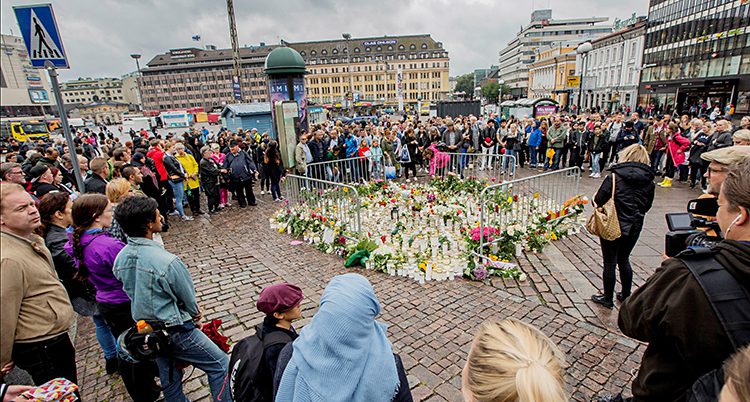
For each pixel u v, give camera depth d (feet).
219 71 395.14
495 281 17.44
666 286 5.07
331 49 387.96
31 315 7.75
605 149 41.98
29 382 10.44
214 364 9.47
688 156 34.55
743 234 4.89
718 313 4.44
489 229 19.71
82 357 13.64
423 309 15.17
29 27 17.17
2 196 7.45
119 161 26.63
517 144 48.57
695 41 134.82
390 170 40.75
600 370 11.32
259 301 6.95
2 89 219.82
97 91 590.96
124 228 8.71
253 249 23.47
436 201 29.14
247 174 34.27
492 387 3.80
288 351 5.88
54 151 25.71
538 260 19.48
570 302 15.30
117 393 11.55
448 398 10.50
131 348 8.52
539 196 24.44
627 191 12.91
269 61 43.83
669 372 5.21
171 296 8.63
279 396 5.18
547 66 276.21
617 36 186.50
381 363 5.18
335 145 41.75
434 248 19.39
